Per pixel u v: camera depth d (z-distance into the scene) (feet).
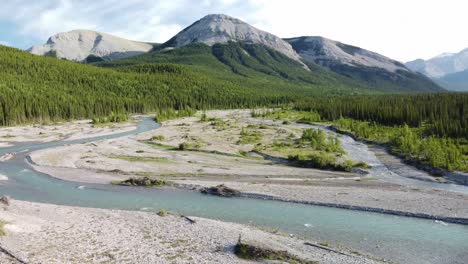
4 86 533.96
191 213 134.82
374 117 448.24
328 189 165.37
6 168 213.87
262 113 579.07
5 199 133.90
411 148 251.80
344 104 521.24
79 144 295.48
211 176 197.57
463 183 181.88
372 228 117.80
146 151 269.64
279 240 105.60
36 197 155.74
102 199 153.79
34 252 92.58
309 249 99.25
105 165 218.59
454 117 374.84
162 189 170.71
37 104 492.13
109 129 422.82
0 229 103.09
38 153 253.85
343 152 266.77
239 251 95.40
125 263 88.58
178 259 91.35
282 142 309.01
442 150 230.48
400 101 494.59
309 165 228.22
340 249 100.58
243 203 147.95
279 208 140.67
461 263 92.48
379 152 274.57
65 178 190.19
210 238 105.81
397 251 99.60
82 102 563.89
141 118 568.82
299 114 559.38
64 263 87.25
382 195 153.58
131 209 140.46
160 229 112.98
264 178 193.47
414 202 142.51
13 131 388.16
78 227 113.19
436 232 114.01
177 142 315.99
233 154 263.90
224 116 575.38
